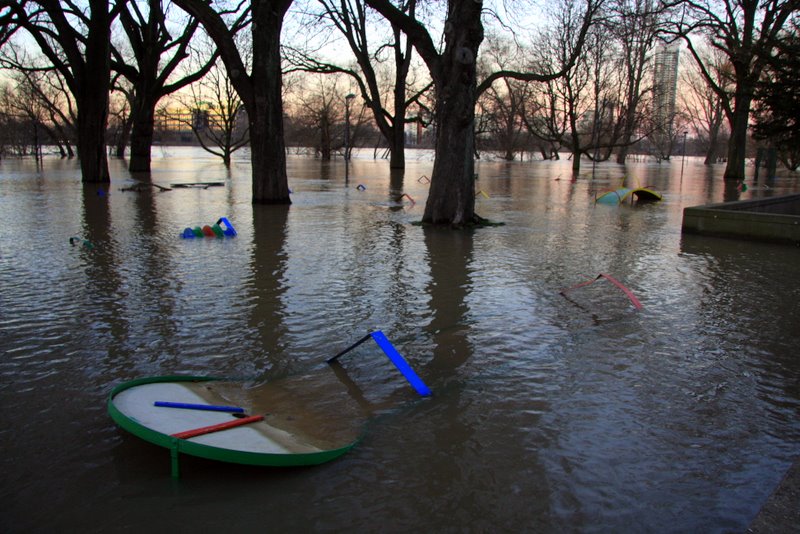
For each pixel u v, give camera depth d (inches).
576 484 140.0
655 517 128.3
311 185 1045.8
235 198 772.6
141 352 218.7
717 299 306.0
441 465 147.3
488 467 146.7
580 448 156.3
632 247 457.4
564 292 316.5
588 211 706.8
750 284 339.6
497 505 131.6
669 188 1122.7
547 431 165.2
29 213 592.7
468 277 347.3
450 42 517.3
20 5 903.1
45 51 970.7
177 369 203.8
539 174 1560.0
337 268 363.6
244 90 682.2
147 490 134.7
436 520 126.2
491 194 946.7
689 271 373.4
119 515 126.1
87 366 205.0
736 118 1409.9
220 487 136.4
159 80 1222.3
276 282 325.4
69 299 285.7
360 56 1476.4
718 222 506.6
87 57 921.5
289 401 180.5
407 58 1529.3
